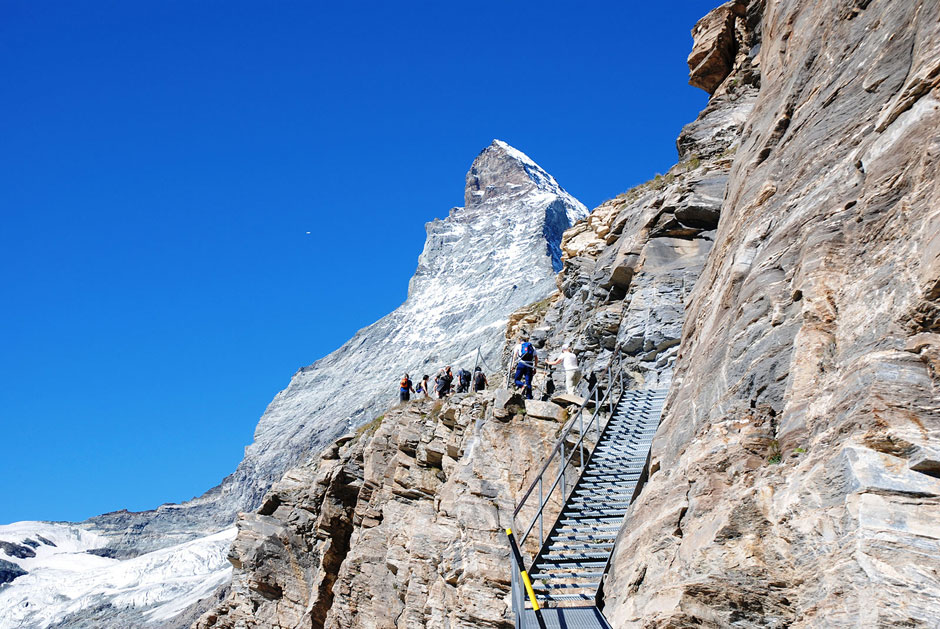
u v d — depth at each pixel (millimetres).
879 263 11555
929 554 8508
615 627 12875
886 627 8172
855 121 14109
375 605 30250
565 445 25328
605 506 18062
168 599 191750
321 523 36625
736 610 10281
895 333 10539
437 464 31359
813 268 12562
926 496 9000
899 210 11602
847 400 10438
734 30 35781
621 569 13727
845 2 16016
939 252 10148
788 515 10273
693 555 11523
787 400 11820
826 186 13812
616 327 28797
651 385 24938
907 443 9414
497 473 25766
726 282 15742
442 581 26234
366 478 34281
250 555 38625
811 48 16859
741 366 13641
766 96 19484
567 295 36250
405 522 30406
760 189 16375
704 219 28625
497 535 24625
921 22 13164
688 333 17797
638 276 28812
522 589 15734
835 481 9852
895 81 13516
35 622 194875
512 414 26922
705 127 33312
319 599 35250
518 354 29422
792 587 9844
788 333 12914
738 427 12383
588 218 38469
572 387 27250
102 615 185625
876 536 8883
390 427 34969
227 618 38281
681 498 12867
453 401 31844
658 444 15586
